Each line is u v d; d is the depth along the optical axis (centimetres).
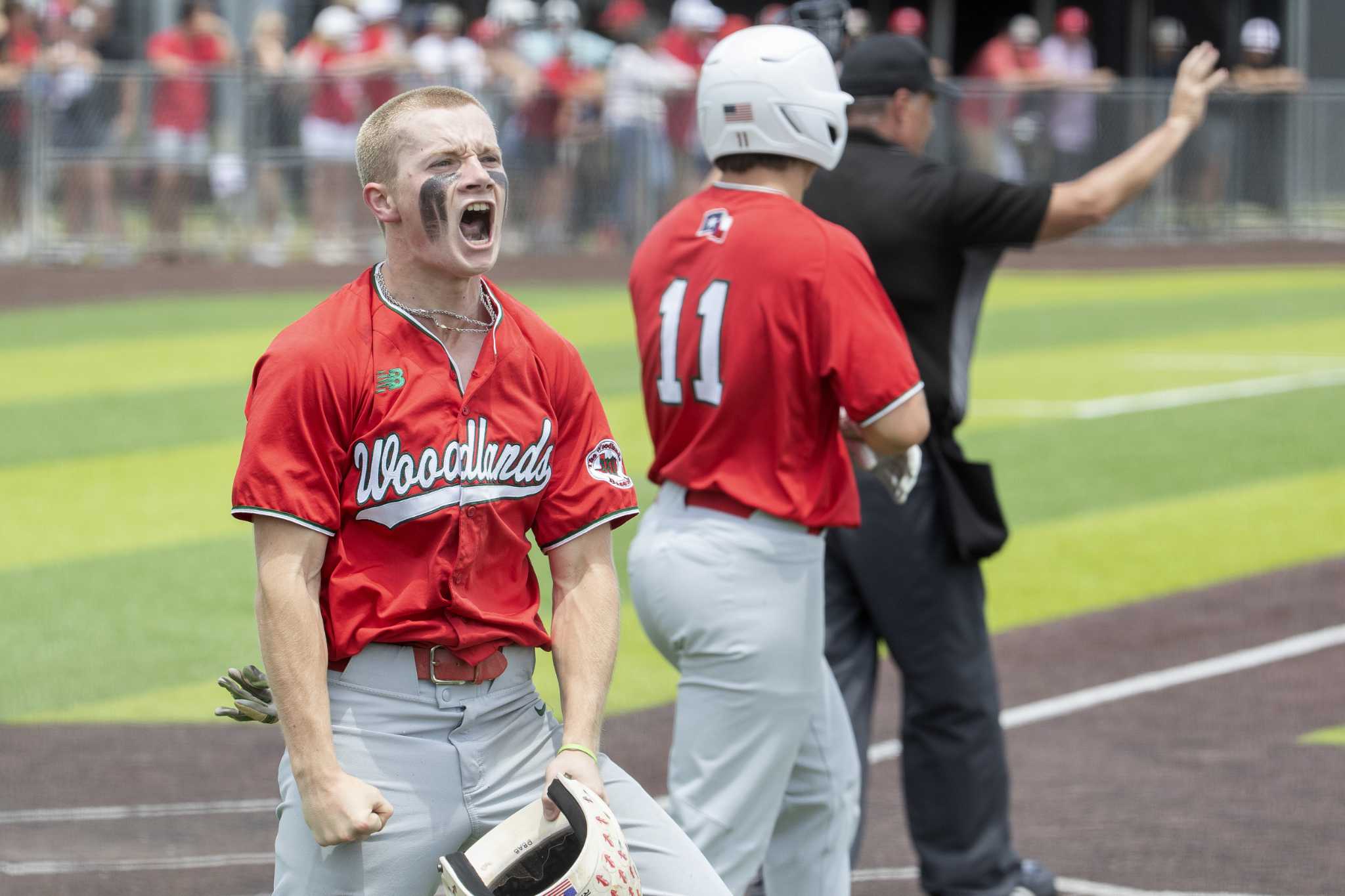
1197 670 2233
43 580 2644
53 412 4025
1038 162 7362
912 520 1396
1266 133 7819
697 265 1242
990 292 6512
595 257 6788
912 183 1384
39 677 2188
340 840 901
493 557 952
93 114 6222
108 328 5303
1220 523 3038
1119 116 7400
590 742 958
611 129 6731
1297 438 3756
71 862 1581
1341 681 2177
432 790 938
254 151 6369
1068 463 3497
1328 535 2950
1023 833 1661
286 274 6297
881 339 1198
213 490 3291
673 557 1223
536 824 935
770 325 1199
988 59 7750
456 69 6488
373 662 936
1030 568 2747
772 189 1256
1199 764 1869
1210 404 4144
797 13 1523
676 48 7219
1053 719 2045
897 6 9300
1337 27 8744
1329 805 1728
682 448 1259
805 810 1269
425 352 927
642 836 985
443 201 901
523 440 949
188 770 1861
